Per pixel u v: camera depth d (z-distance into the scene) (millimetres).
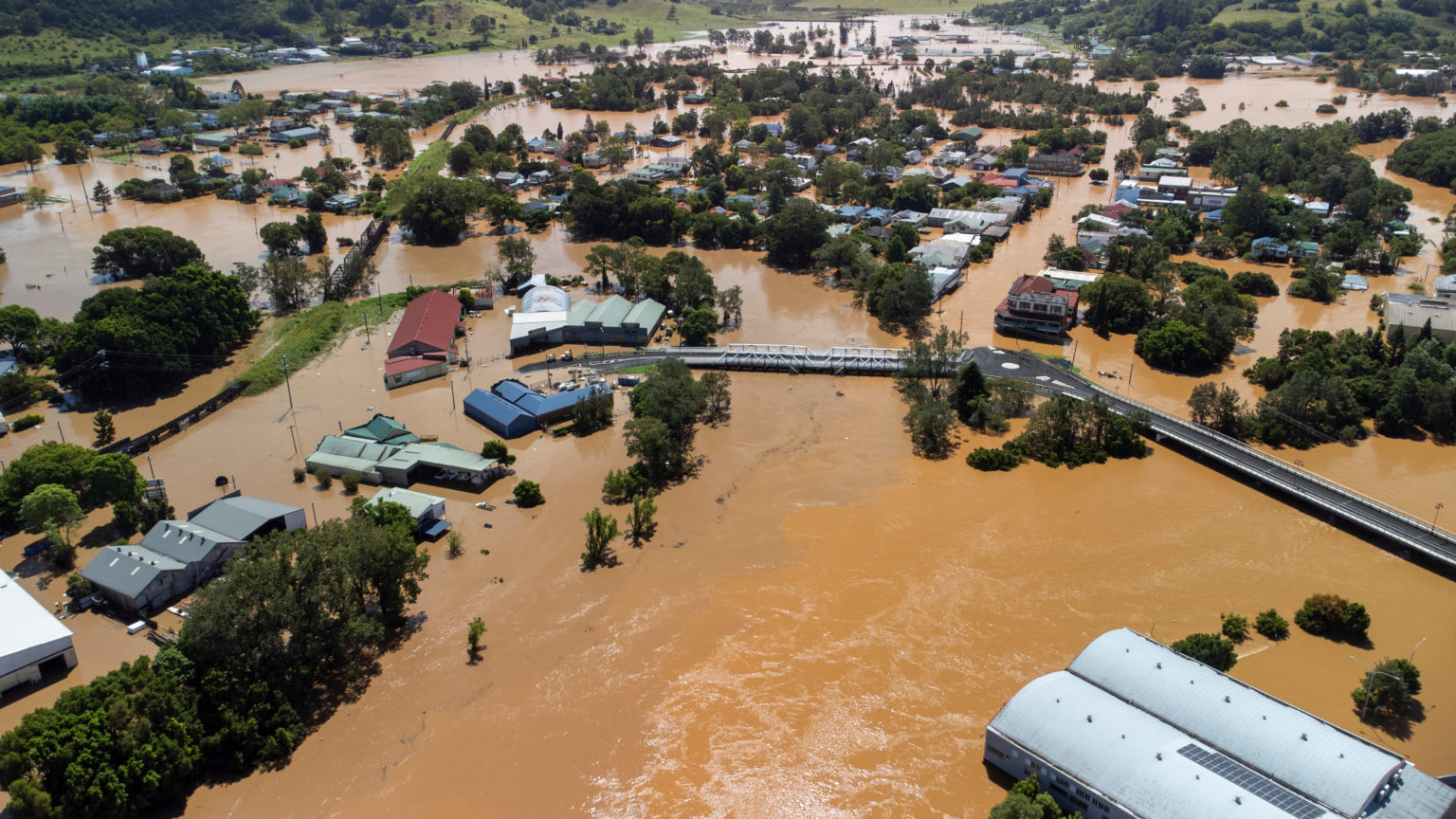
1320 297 199625
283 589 90125
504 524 121500
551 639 100375
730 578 110000
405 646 99500
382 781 82875
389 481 131375
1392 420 143250
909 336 183875
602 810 79812
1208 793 70438
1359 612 97562
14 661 90875
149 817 78375
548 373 165375
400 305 199625
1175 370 166375
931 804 79375
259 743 85125
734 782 82375
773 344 180125
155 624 101750
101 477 119125
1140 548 115438
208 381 166375
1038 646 98188
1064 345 178125
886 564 112250
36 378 160000
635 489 128250
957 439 143750
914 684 93000
